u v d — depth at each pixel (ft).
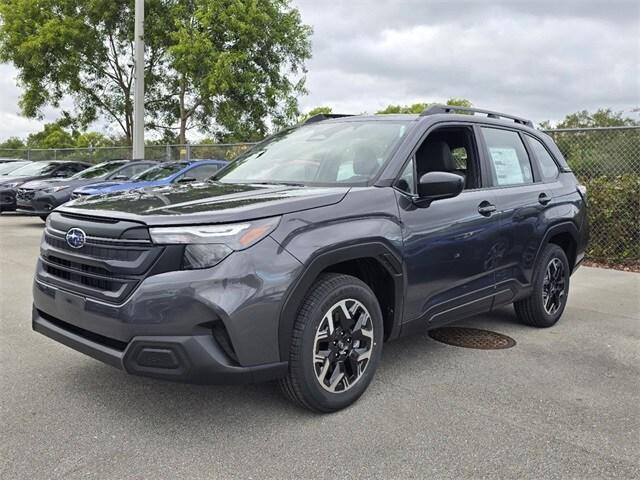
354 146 13.32
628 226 28.63
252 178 13.75
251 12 54.60
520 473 9.00
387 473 8.92
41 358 13.78
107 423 10.43
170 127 71.00
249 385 12.25
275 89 58.49
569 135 30.12
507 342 15.80
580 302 21.15
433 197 12.31
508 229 14.83
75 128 70.64
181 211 9.75
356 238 10.72
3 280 22.48
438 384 12.57
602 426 10.66
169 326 9.15
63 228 10.68
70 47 61.57
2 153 87.10
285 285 9.69
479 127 15.12
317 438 9.97
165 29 60.49
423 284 12.39
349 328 11.00
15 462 9.05
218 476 8.75
